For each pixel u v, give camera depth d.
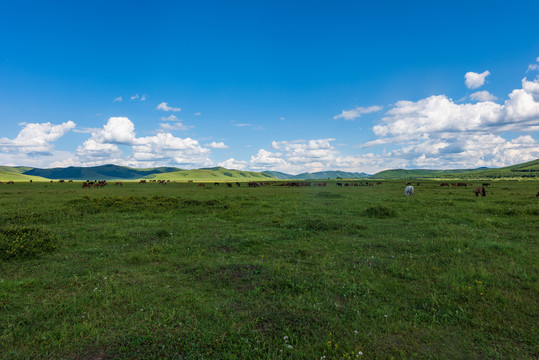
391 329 4.73
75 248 9.77
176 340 4.45
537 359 3.95
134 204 20.34
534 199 24.89
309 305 5.51
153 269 7.74
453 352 4.14
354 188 54.06
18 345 4.31
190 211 18.59
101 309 5.41
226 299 5.89
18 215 15.12
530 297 5.80
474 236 11.28
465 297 5.78
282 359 4.02
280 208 20.30
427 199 26.17
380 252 9.32
